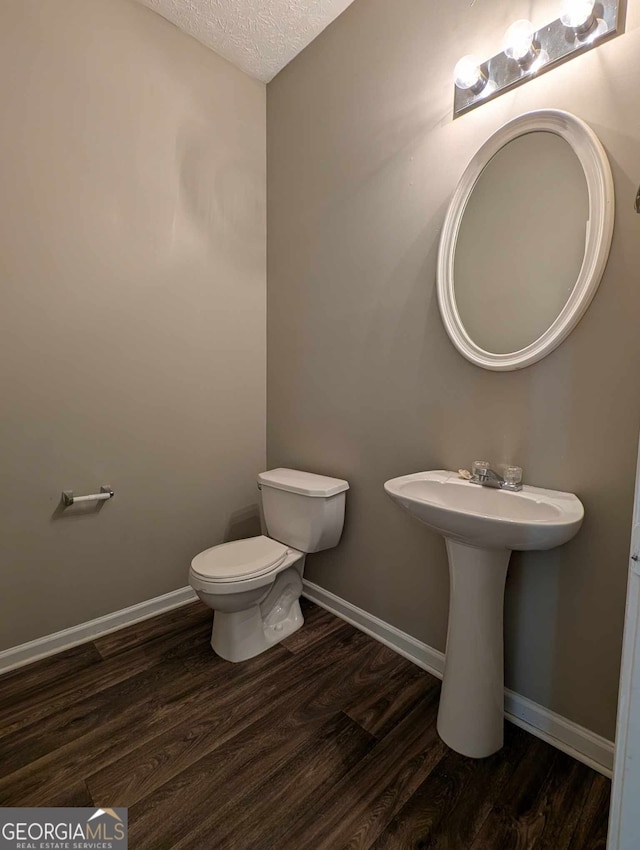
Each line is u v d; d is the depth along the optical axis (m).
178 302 2.00
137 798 1.12
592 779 1.18
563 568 1.26
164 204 1.91
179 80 1.90
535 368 1.29
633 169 1.08
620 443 1.13
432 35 1.48
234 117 2.11
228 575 1.57
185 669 1.63
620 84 1.09
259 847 1.01
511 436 1.35
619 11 1.08
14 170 1.51
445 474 1.49
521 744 1.30
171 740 1.31
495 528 1.05
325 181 1.92
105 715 1.40
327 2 1.73
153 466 1.97
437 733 1.33
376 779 1.18
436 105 1.49
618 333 1.12
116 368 1.82
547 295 1.26
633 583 0.71
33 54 1.52
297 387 2.17
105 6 1.67
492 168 1.36
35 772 1.20
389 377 1.71
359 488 1.88
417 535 1.65
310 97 1.96
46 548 1.69
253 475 2.37
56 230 1.62
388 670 1.63
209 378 2.14
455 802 1.11
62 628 1.75
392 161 1.64
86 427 1.76
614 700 1.18
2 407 1.55
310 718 1.39
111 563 1.87
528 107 1.26
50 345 1.64
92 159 1.69
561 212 1.22
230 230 2.15
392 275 1.67
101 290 1.75
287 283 2.18
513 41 1.21
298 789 1.15
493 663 1.26
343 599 2.00
